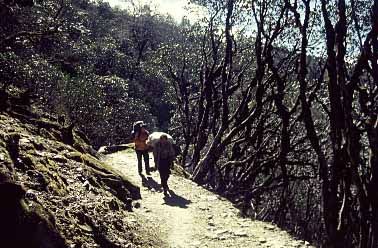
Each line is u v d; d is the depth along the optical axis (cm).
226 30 2631
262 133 2522
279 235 1084
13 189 520
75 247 591
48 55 3206
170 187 1352
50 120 1341
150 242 822
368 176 1437
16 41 1616
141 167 1430
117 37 7194
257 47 2398
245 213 1288
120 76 6131
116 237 730
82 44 4528
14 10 1595
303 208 2764
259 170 2430
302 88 1803
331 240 1523
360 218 1412
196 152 2828
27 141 868
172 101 4212
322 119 2438
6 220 498
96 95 3766
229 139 2412
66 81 3375
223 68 2650
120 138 4584
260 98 2411
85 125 3572
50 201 654
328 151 2450
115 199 955
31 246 507
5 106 1138
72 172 885
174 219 1037
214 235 977
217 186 2345
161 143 1230
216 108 2831
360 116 1591
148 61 6306
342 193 1670
